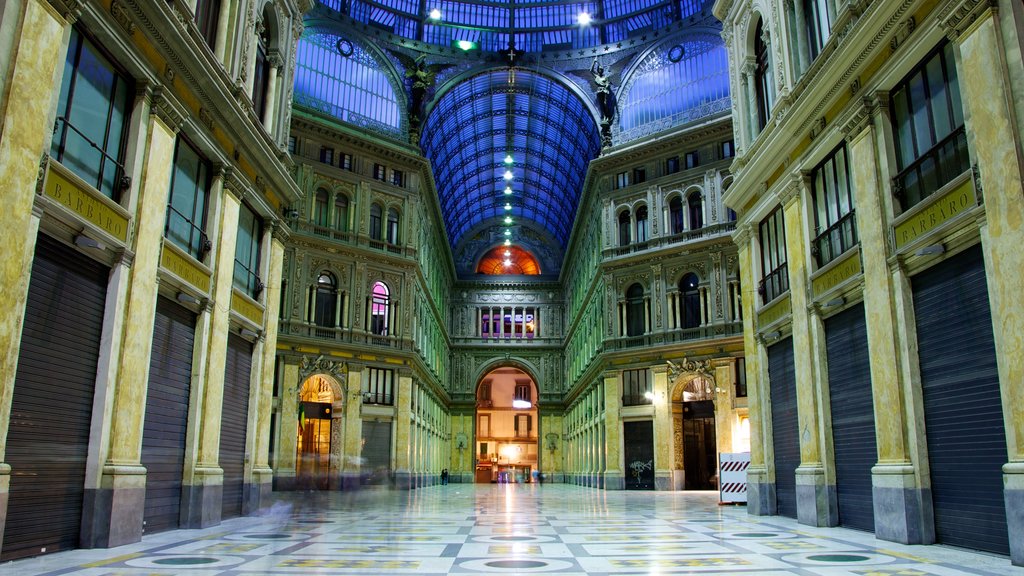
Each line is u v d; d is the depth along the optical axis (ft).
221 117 46.68
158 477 40.57
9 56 26.48
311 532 41.60
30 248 27.78
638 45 144.25
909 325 35.53
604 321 132.16
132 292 35.73
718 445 112.98
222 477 47.03
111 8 33.94
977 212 30.04
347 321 122.21
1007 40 28.25
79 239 31.78
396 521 51.34
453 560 28.55
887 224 37.40
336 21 132.57
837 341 44.91
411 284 133.18
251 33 53.57
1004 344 27.84
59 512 31.01
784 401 53.83
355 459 118.01
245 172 53.01
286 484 109.40
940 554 29.94
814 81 43.60
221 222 48.21
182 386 43.73
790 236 50.49
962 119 32.48
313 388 128.36
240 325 53.42
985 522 30.27
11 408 28.32
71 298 32.24
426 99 145.59
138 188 36.70
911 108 36.81
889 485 35.37
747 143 61.62
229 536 38.63
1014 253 27.40
